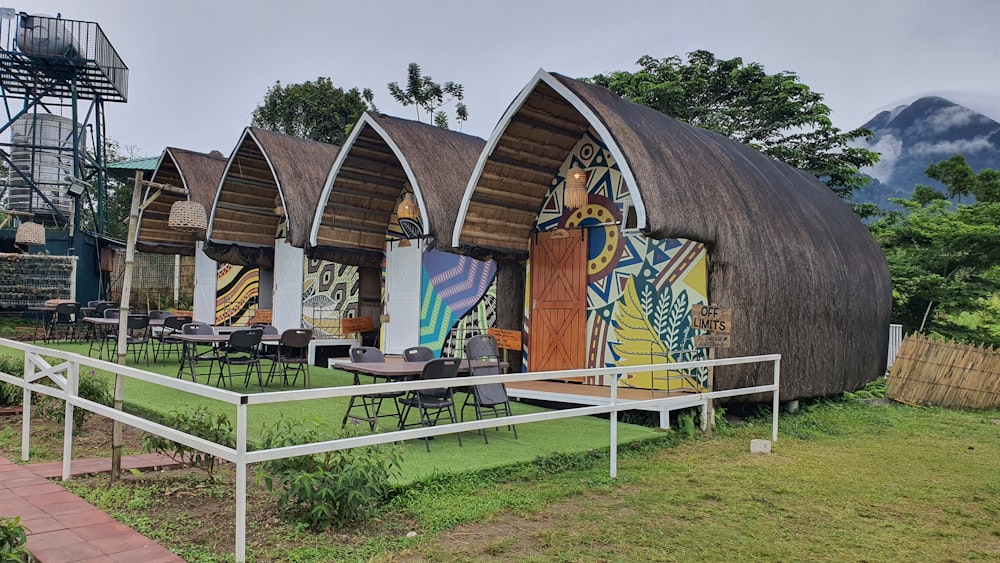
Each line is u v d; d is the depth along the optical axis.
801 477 6.71
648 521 5.26
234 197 15.59
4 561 3.57
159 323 14.09
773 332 9.39
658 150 8.98
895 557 4.67
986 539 5.10
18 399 8.82
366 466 5.04
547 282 11.19
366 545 4.59
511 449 7.19
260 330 10.60
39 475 6.02
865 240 12.95
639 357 10.09
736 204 9.51
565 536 4.86
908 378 12.34
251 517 5.06
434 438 7.68
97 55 20.48
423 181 11.05
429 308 13.03
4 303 19.48
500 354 11.41
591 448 7.32
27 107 21.70
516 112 9.68
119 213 33.12
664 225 8.23
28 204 22.28
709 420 8.69
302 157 14.24
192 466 5.98
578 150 10.86
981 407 11.88
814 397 11.00
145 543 4.48
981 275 19.27
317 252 13.07
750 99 21.92
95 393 7.89
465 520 5.14
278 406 9.31
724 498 5.93
